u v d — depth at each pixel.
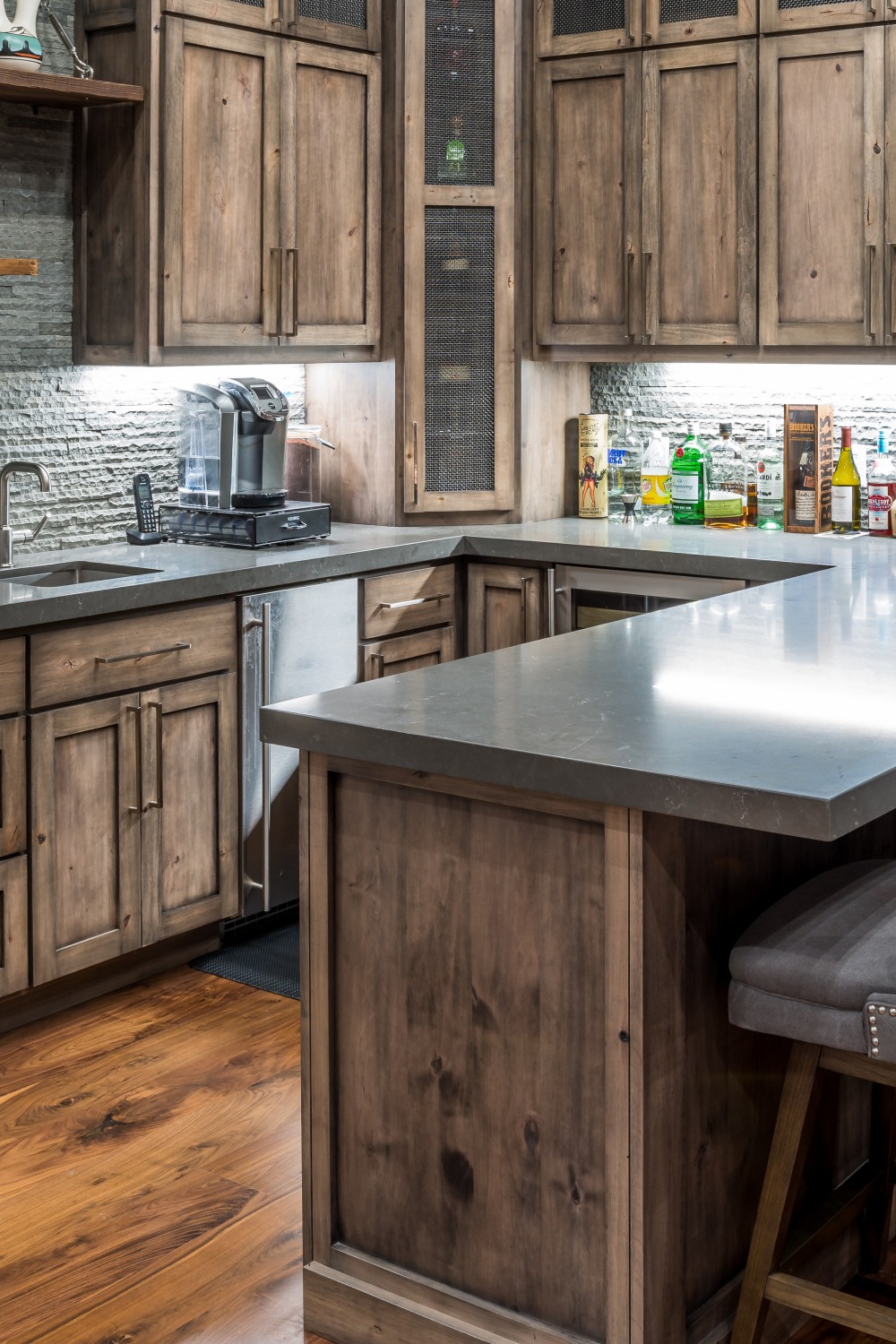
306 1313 2.28
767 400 4.56
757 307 4.21
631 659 2.46
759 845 2.15
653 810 1.77
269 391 4.05
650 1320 1.92
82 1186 2.69
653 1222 1.91
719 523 4.50
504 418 4.55
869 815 1.72
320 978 2.22
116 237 3.85
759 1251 2.03
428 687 2.27
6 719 3.17
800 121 4.07
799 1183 2.09
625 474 4.86
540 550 4.18
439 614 4.32
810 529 4.31
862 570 3.57
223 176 3.93
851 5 3.94
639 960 1.86
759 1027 1.93
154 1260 2.46
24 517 3.92
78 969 3.40
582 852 1.92
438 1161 2.13
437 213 4.41
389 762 2.00
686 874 1.97
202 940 3.81
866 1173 2.45
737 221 4.19
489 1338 2.08
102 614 3.34
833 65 4.00
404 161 4.34
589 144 4.38
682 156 4.25
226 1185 2.70
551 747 1.89
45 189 3.86
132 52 3.75
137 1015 3.45
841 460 4.34
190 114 3.82
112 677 3.38
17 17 3.54
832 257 4.08
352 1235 2.26
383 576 4.09
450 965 2.08
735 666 2.39
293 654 3.83
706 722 2.01
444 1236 2.14
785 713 2.06
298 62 4.08
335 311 4.31
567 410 4.82
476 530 4.46
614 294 4.41
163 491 4.32
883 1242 2.46
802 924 1.97
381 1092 2.19
